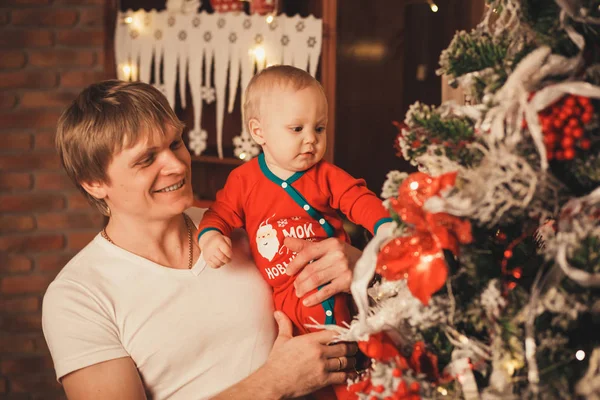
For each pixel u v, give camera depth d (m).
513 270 0.85
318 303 1.24
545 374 0.78
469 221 0.82
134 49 2.40
